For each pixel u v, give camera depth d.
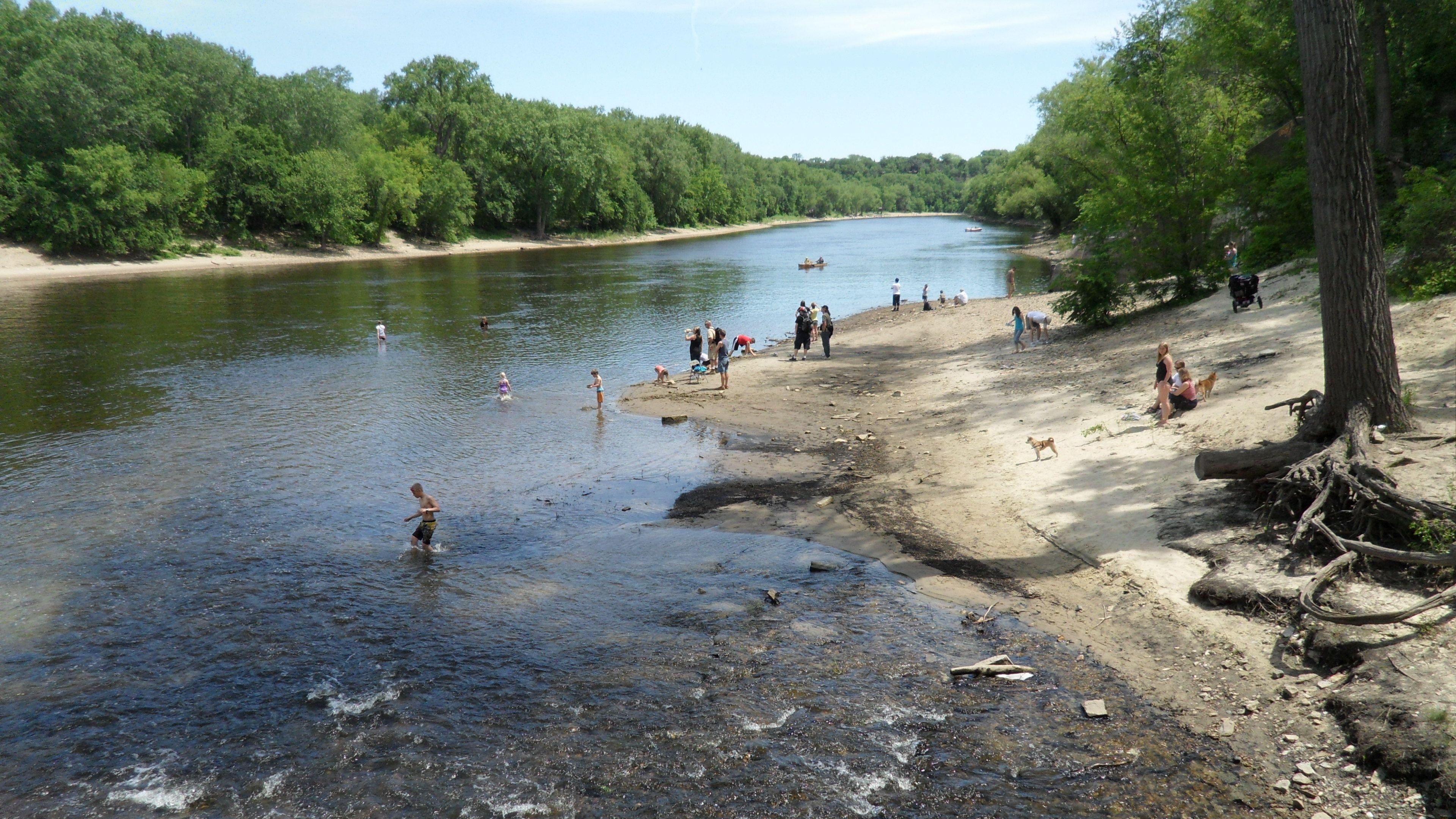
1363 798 7.46
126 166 73.25
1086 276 30.88
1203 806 7.60
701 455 20.75
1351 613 9.54
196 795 8.36
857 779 8.23
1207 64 32.56
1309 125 12.88
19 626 11.94
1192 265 31.62
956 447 19.52
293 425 24.02
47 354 35.28
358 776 8.56
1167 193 31.09
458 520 16.36
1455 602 9.41
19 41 71.44
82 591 13.10
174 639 11.54
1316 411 13.39
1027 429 19.80
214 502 17.45
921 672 10.16
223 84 87.75
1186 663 9.86
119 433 23.17
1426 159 29.12
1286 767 8.00
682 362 34.50
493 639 11.41
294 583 13.38
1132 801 7.71
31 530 15.78
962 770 8.30
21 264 70.50
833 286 65.81
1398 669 8.68
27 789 8.46
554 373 32.03
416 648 11.20
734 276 74.75
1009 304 46.25
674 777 8.36
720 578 13.26
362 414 25.39
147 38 85.88
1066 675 9.93
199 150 86.00
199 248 84.25
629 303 55.19
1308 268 26.33
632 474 19.34
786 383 29.30
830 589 12.65
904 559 13.66
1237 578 10.97
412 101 117.44
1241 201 32.31
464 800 8.13
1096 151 37.91
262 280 69.12
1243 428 15.52
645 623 11.77
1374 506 10.61
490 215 122.38
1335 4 12.34
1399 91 30.44
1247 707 8.91
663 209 157.12
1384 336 12.61
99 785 8.52
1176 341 24.44
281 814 8.04
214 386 29.47
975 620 11.39
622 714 9.48
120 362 33.84
